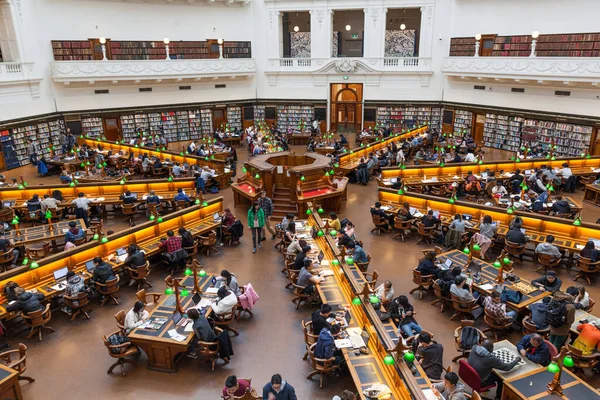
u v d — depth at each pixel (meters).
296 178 14.90
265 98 30.05
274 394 6.30
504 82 23.77
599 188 15.61
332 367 7.32
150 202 14.86
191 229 12.80
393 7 26.84
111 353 7.72
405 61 27.50
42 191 15.44
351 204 16.72
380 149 22.00
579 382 6.35
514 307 8.62
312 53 28.62
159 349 7.82
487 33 24.77
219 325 8.92
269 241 13.65
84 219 14.23
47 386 7.62
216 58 28.34
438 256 10.78
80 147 22.38
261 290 10.72
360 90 28.72
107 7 24.81
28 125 22.22
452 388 6.18
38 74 22.84
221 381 7.70
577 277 10.85
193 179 16.77
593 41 19.94
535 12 22.59
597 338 7.23
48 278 9.93
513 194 15.80
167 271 11.74
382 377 6.59
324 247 11.11
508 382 6.38
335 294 9.00
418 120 28.06
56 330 9.25
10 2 21.14
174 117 27.77
